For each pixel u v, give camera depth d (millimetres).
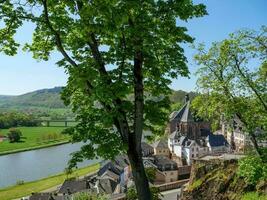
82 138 11625
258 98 25234
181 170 90688
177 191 66625
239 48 24906
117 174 93625
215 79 25750
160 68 12391
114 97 10805
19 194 91688
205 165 46375
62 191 80875
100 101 11750
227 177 40688
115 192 78875
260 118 25062
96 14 10469
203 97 26703
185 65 12422
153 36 11281
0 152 161500
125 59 11695
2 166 132625
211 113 26438
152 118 12672
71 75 11758
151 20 11086
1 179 112375
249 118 25234
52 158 147000
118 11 10180
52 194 77812
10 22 11875
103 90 10695
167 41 12148
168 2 11352
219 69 25531
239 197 36750
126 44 11438
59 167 128750
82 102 13344
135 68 11672
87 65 11391
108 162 99125
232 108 25141
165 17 11406
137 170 11977
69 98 13562
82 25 10836
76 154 11836
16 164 136125
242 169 24250
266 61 24812
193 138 117750
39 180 105125
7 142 191875
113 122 11953
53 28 12445
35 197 74562
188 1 11430
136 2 10422
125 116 11938
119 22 10148
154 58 11656
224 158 47094
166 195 63906
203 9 11867
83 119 11984
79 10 11250
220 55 25344
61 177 106500
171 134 121812
